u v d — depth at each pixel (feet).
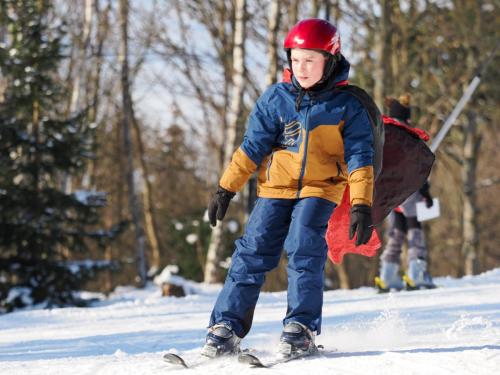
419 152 26.61
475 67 142.92
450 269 221.87
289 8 124.06
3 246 74.54
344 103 22.17
